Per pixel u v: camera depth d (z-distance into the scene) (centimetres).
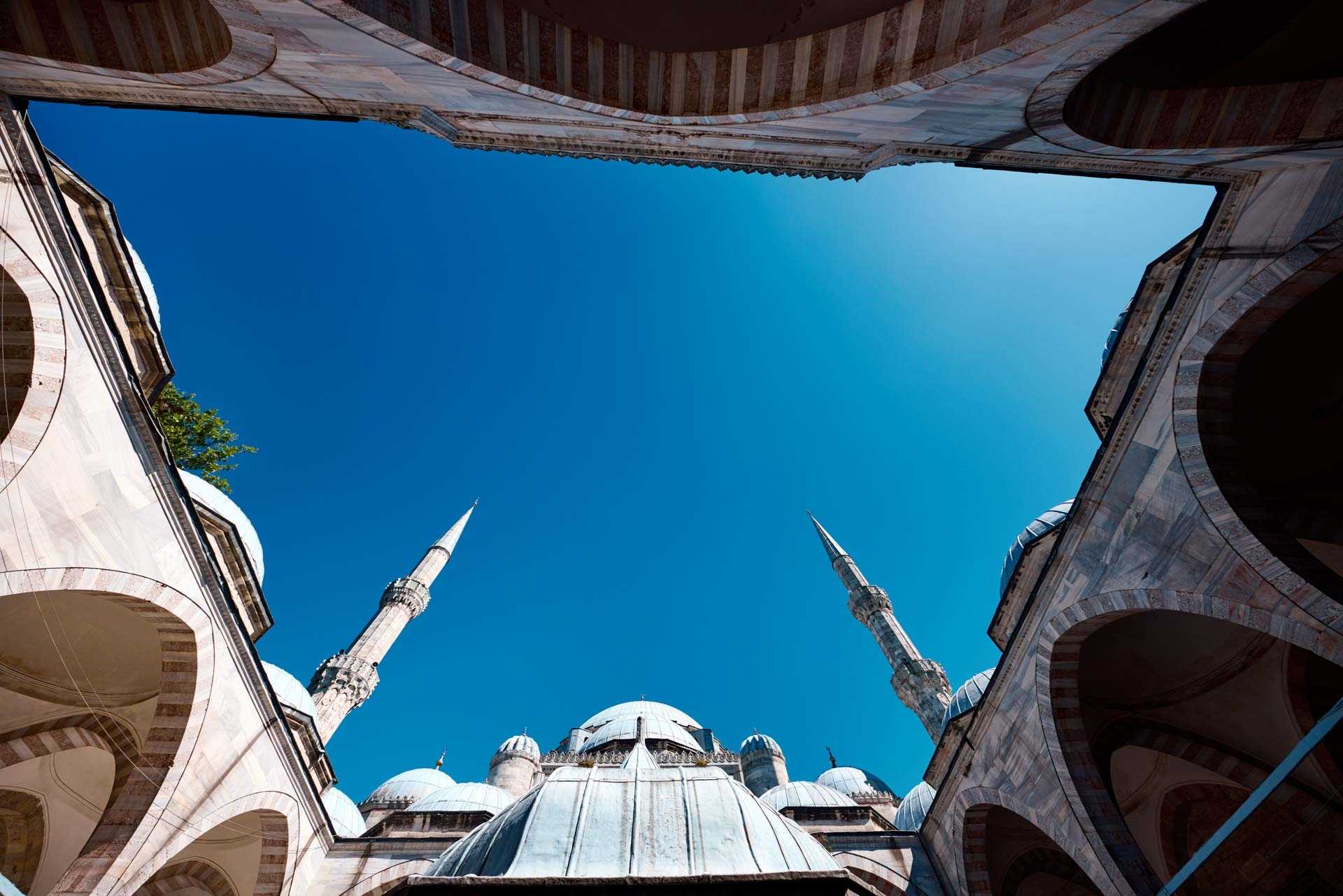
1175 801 2005
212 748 1447
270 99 870
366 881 1938
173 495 1333
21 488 1009
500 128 925
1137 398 1345
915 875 2058
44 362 1052
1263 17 789
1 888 590
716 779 733
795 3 716
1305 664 1720
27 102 944
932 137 898
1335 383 1479
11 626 1490
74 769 1820
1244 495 1147
